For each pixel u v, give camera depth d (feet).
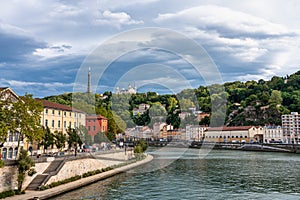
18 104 99.76
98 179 113.60
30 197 84.38
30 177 96.68
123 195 89.30
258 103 523.70
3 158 134.31
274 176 131.54
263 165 175.94
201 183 109.60
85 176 116.67
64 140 161.89
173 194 90.38
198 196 88.79
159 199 84.02
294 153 286.05
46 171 104.27
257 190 100.17
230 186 106.01
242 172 143.02
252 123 494.18
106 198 86.74
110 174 119.75
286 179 123.34
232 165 173.47
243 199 86.99
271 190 100.63
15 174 91.30
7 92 119.14
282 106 511.81
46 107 176.65
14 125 98.02
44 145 156.15
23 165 90.12
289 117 436.76
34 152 155.12
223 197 88.89
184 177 119.55
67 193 94.79
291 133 431.84
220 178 123.54
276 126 434.30
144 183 106.11
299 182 115.96
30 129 101.71
